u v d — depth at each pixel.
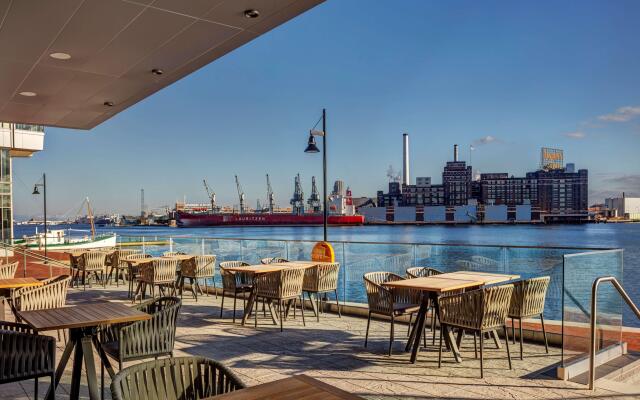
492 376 4.93
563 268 4.92
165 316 4.17
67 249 29.16
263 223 161.12
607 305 5.45
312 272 7.82
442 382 4.76
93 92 7.90
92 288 12.37
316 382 2.21
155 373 2.36
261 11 5.02
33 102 8.45
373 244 8.89
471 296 4.97
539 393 4.43
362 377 4.94
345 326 7.43
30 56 6.17
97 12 4.93
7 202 29.27
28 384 4.77
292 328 7.30
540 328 6.45
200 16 5.11
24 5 4.71
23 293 5.31
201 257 10.22
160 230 159.12
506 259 7.26
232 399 2.00
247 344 6.33
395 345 6.25
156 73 6.97
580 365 4.98
